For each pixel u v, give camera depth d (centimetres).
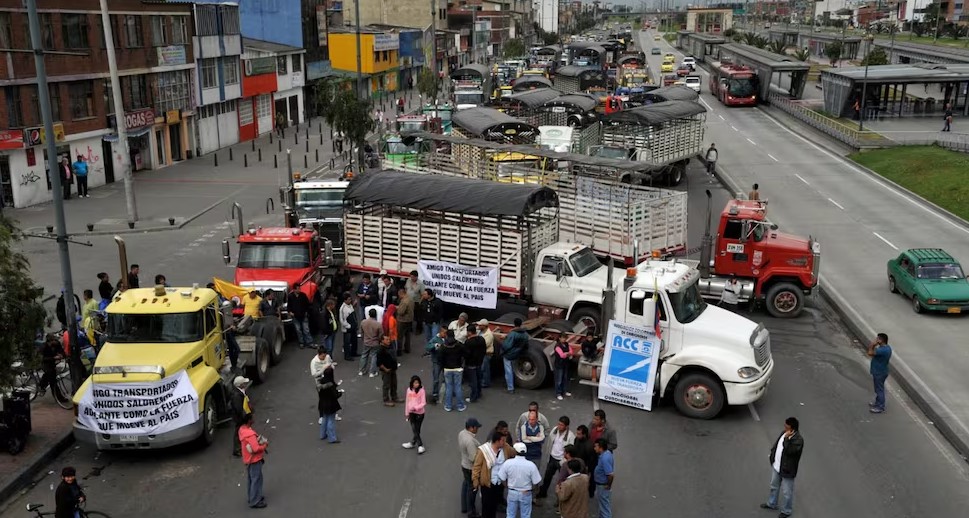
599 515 1248
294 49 7075
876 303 2373
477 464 1187
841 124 5725
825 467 1433
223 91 5678
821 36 12812
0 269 1259
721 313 1714
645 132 3709
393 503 1306
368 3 11912
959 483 1381
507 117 3866
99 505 1305
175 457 1476
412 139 3228
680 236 2456
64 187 3875
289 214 2669
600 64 8562
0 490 1320
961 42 11419
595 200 2331
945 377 1827
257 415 1648
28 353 1343
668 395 1736
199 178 4494
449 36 12350
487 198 2070
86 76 4106
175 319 1526
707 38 12756
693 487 1358
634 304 1652
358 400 1722
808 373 1888
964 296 2225
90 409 1416
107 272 2669
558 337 1798
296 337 2133
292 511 1283
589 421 1606
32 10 1628
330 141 6072
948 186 3888
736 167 4634
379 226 2223
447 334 1642
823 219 3409
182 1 5112
